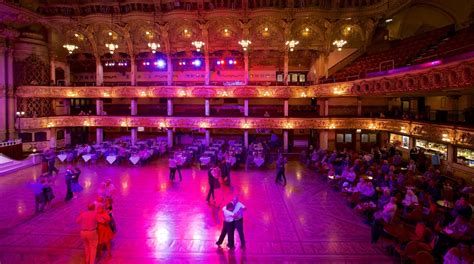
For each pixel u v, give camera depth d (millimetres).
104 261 10609
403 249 10641
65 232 12961
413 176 16469
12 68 31469
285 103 32719
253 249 11500
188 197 17500
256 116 32594
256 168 25656
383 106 34219
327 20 29781
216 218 14414
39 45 32438
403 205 13102
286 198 17516
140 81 38625
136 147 29188
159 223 13805
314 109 36531
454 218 11547
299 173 23891
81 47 33500
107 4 30812
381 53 30375
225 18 30344
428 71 17391
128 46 32812
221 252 11250
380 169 18734
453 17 27516
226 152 25641
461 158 19641
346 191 16359
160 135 39188
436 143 22281
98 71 33969
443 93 22281
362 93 25156
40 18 30734
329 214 15047
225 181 19703
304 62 36625
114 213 15016
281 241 12148
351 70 30953
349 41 31359
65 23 31547
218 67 37469
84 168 25125
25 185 20359
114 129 39969
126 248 11516
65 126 34156
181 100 38500
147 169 24797
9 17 27562
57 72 37938
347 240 12242
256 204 16484
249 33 30922
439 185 15070
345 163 20312
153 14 30719
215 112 37875
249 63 37031
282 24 30172
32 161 27422
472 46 15648
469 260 8125
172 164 20578
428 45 25078
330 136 32562
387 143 30047
